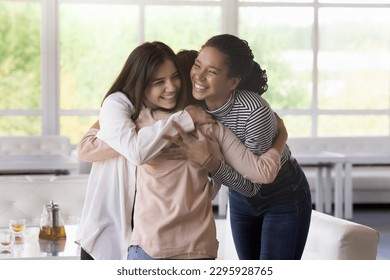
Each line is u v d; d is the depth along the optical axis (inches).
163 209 132.5
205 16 506.3
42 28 492.4
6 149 455.2
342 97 520.7
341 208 432.1
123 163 145.0
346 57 518.6
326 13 514.6
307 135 520.1
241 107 142.4
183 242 132.6
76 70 499.5
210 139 136.2
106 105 138.6
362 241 169.3
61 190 247.0
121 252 146.4
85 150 145.3
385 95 522.9
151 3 502.3
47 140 459.8
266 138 143.6
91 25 499.5
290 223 155.6
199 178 135.1
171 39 506.0
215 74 139.1
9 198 244.2
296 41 514.0
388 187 455.2
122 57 502.6
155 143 131.3
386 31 520.1
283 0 510.0
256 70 158.1
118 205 146.4
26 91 495.2
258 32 511.2
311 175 451.8
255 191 145.6
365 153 455.2
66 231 229.1
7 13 491.2
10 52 492.7
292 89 516.7
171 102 139.4
